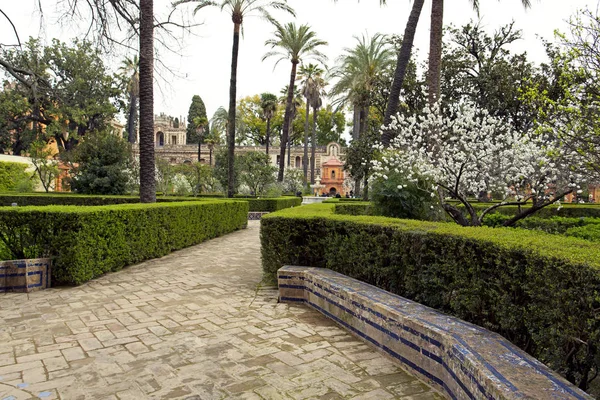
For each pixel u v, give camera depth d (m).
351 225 5.21
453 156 7.80
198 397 2.86
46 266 6.02
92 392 2.92
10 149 35.97
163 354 3.61
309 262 6.07
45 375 3.18
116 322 4.49
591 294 2.27
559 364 2.51
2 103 27.33
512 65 19.45
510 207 12.08
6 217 6.14
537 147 7.20
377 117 29.84
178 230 9.77
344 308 4.35
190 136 68.19
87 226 6.25
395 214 8.29
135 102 40.19
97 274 6.64
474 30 20.86
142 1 10.31
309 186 43.19
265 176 26.20
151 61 10.78
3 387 2.97
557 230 7.57
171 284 6.37
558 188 7.20
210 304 5.26
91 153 20.72
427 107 8.37
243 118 63.84
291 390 2.97
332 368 3.36
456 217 7.70
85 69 29.64
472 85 19.59
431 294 3.93
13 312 4.82
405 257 4.23
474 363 2.44
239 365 3.40
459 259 3.52
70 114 29.53
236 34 21.95
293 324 4.48
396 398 2.87
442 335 2.95
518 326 2.94
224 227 13.52
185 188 27.12
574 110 5.29
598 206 13.04
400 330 3.42
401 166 8.39
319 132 65.31
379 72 25.08
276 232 6.21
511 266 2.96
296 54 29.44
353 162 18.17
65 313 4.80
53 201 18.62
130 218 7.57
